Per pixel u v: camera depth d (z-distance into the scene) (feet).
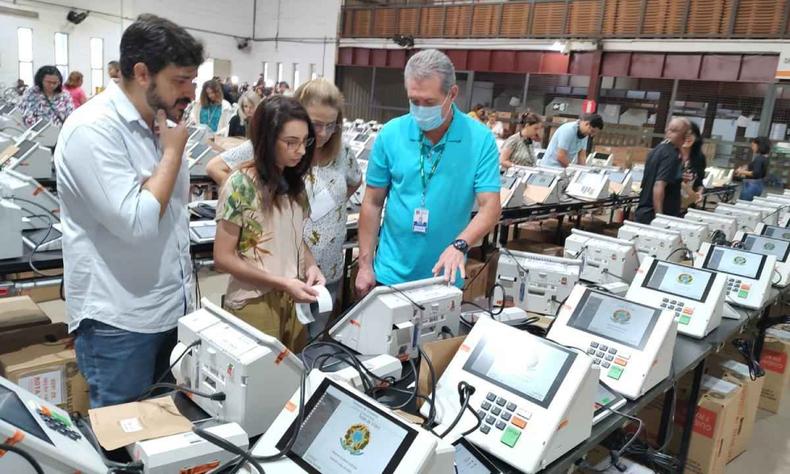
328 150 6.44
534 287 6.77
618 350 5.10
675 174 11.89
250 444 3.63
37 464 2.63
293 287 4.93
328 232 6.63
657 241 9.84
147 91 4.12
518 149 16.90
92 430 3.39
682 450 7.06
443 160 5.91
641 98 28.86
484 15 31.96
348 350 4.62
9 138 13.91
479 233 5.71
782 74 22.75
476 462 3.69
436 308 5.05
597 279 8.43
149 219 4.07
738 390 7.83
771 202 16.63
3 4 34.91
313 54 42.06
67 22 37.63
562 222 15.49
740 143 24.59
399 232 6.20
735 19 23.72
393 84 40.14
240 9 45.47
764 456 8.73
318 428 3.09
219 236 4.98
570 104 31.12
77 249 4.35
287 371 3.72
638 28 26.37
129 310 4.51
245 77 46.78
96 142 3.98
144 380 4.75
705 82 26.05
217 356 3.72
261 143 4.84
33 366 6.51
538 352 4.10
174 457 3.11
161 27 4.00
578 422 3.97
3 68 35.73
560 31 29.04
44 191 7.34
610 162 21.22
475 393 4.05
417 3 35.65
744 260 8.12
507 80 33.68
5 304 7.88
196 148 14.96
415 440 2.77
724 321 7.15
